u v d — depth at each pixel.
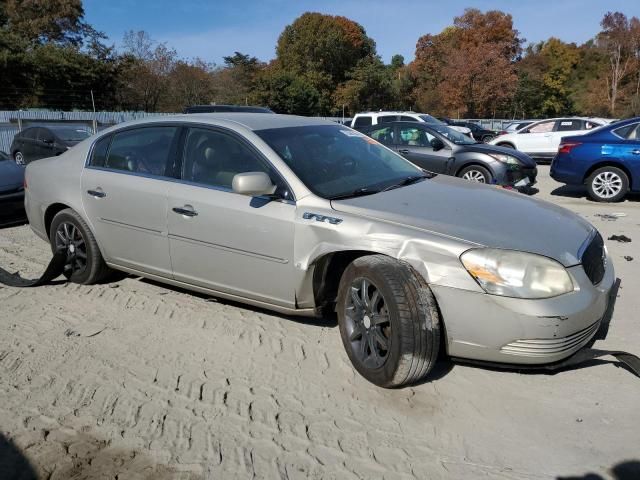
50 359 3.67
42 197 5.06
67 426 2.96
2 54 33.78
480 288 2.93
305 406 3.12
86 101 37.25
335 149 4.17
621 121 9.63
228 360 3.63
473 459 2.68
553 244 3.11
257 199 3.70
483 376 3.39
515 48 65.19
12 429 2.94
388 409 3.08
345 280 3.39
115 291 4.83
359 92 53.66
